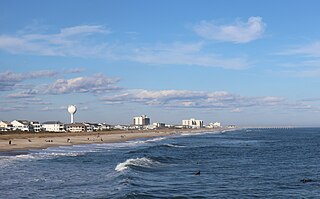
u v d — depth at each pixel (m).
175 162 48.16
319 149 79.38
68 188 27.11
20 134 137.38
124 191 25.58
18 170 37.47
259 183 31.25
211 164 46.34
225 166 44.16
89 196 24.06
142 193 25.34
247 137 163.38
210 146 89.81
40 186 27.98
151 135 177.25
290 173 38.09
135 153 61.25
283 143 107.81
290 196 26.14
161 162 47.28
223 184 30.47
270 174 37.12
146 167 41.22
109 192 25.38
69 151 66.00
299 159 54.88
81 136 137.75
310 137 162.12
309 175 36.62
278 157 58.25
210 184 30.34
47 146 79.00
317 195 26.56
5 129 191.00
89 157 53.34
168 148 79.06
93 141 106.25
